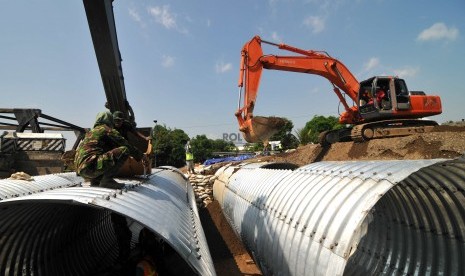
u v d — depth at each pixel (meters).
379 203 6.57
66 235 6.92
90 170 5.25
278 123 11.63
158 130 53.31
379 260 6.08
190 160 21.70
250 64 15.05
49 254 6.27
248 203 8.55
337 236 4.10
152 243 5.90
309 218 4.96
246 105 14.09
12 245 5.45
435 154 13.75
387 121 17.00
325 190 5.15
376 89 16.42
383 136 16.88
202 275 4.11
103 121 5.79
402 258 5.60
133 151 6.02
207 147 80.88
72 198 4.07
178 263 6.84
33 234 5.80
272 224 6.23
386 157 15.50
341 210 4.34
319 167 6.62
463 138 13.49
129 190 5.48
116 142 5.66
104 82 7.30
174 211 5.92
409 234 5.64
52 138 15.09
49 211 5.84
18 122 15.50
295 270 4.93
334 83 17.94
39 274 5.87
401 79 16.72
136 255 6.99
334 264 3.95
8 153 14.53
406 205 5.69
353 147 17.55
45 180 9.74
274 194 6.99
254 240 7.14
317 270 4.29
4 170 13.83
